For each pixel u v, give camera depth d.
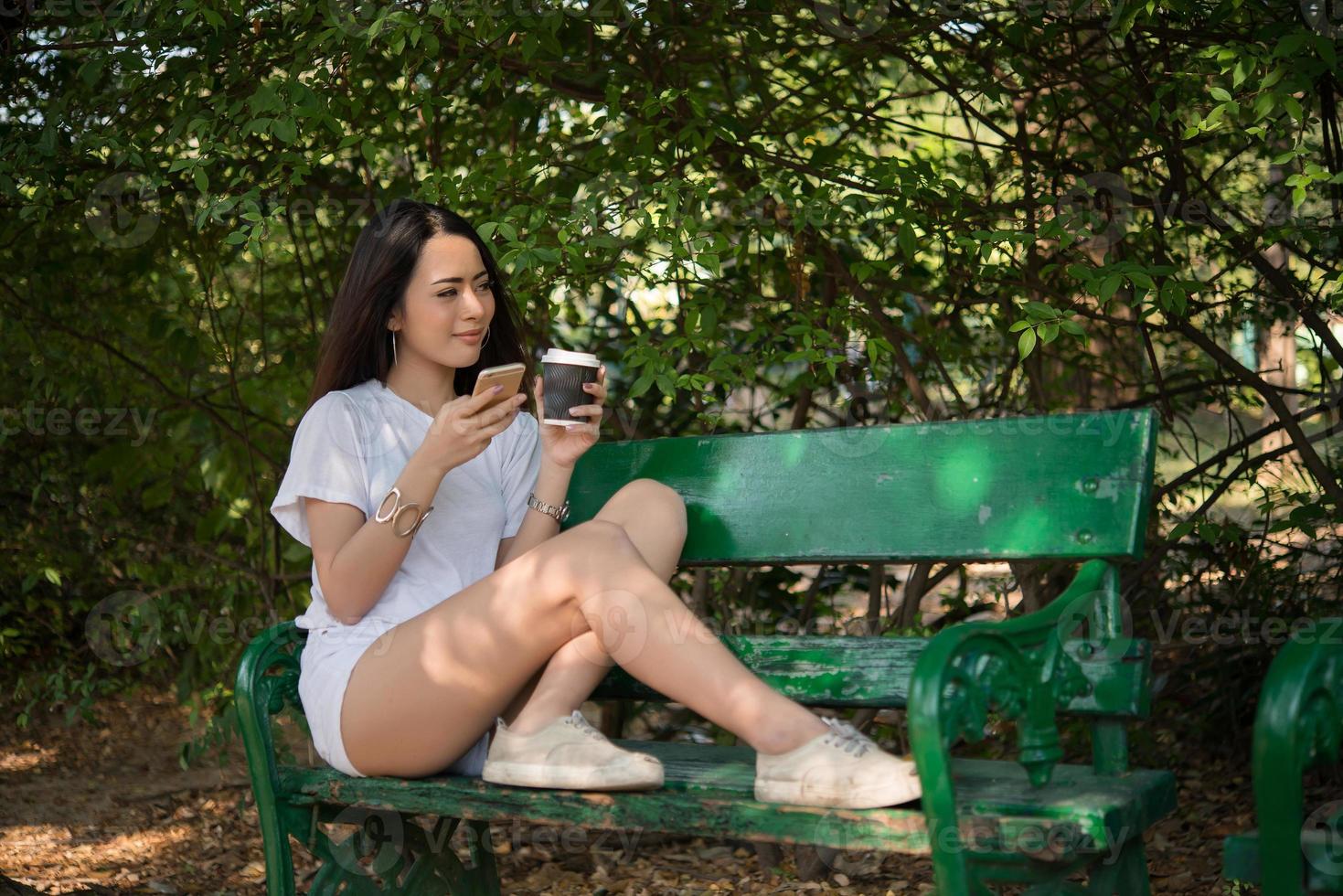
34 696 4.96
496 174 3.31
